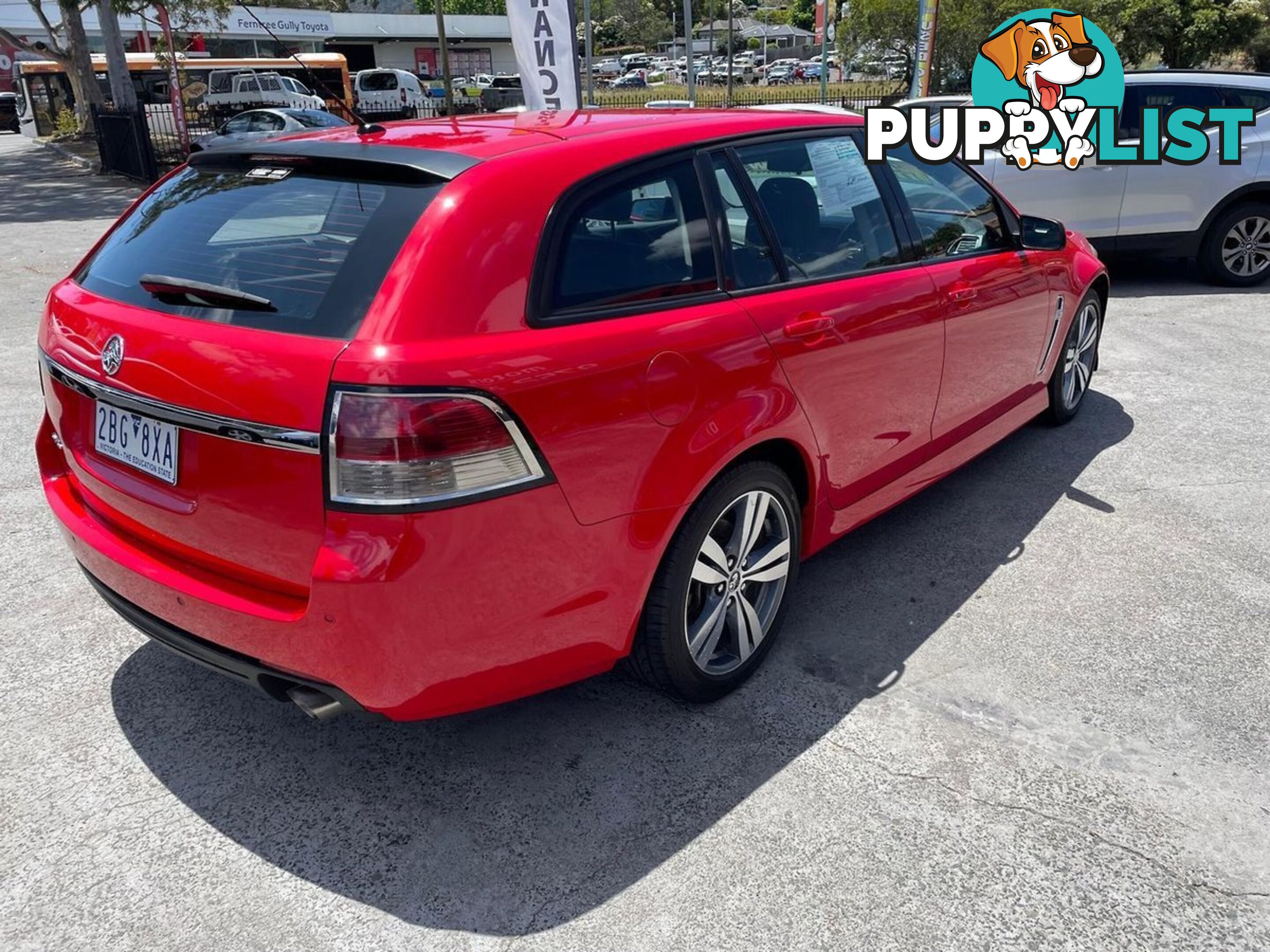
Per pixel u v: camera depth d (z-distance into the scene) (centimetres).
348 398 207
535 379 224
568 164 252
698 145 289
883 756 280
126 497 254
